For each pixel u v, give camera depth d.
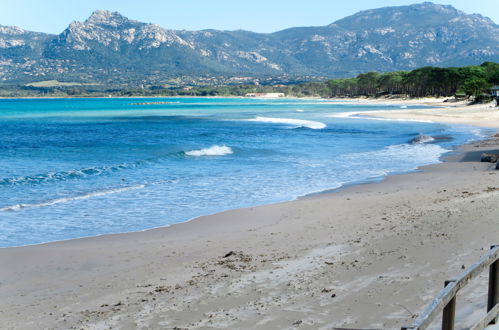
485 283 7.22
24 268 10.20
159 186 21.08
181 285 8.61
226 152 33.78
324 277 8.41
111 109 157.75
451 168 24.53
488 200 14.28
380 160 28.88
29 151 36.94
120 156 33.44
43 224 14.66
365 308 6.71
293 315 6.69
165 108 159.00
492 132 47.41
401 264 8.72
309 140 43.12
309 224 13.52
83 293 8.48
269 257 10.24
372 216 13.94
